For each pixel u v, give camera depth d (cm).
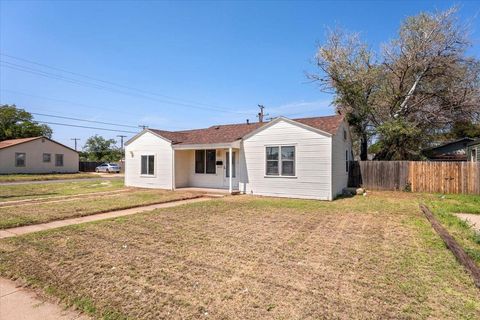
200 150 1605
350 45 2125
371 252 512
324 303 333
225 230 666
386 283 386
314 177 1215
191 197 1260
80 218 814
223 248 530
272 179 1311
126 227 691
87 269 430
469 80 1883
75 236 609
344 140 1510
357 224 732
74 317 311
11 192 1485
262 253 504
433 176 1450
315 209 954
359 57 2100
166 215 844
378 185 1566
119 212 911
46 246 539
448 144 2484
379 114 2081
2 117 4006
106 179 2617
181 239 588
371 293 357
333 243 565
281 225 719
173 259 472
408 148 1933
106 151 5503
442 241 578
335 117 1437
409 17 1922
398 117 1941
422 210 923
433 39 1847
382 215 853
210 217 816
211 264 451
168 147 1585
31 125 4259
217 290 364
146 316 307
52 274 414
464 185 1385
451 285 380
